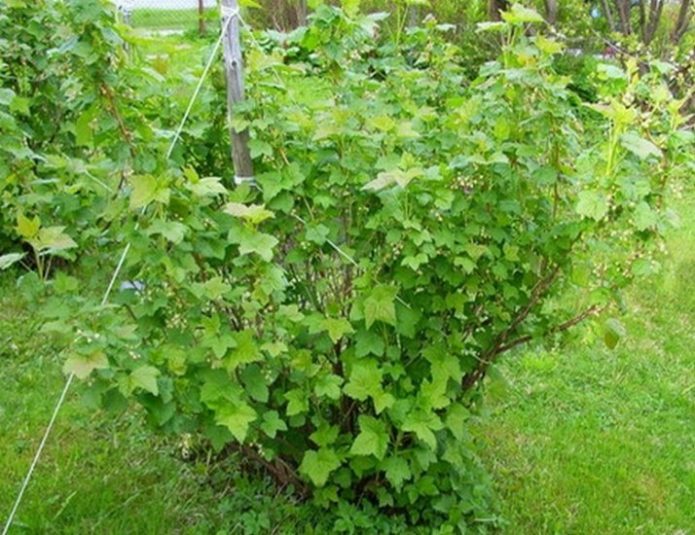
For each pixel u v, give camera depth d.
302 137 2.66
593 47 8.87
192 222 2.35
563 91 2.57
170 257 2.34
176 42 2.94
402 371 2.69
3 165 2.86
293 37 2.72
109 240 2.60
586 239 2.63
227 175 2.93
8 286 4.84
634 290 5.46
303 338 2.74
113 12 2.31
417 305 2.74
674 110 2.66
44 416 3.61
